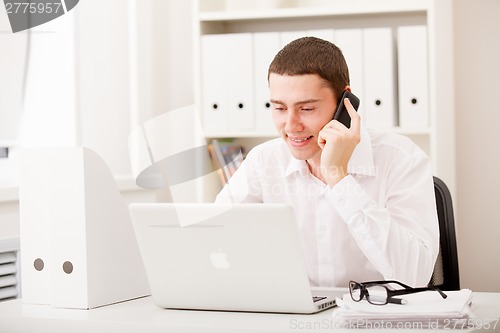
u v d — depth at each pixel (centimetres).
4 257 284
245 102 382
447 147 378
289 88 213
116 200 211
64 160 204
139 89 404
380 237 203
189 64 430
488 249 401
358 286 184
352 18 395
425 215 222
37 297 212
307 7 401
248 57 380
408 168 231
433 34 358
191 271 192
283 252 182
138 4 403
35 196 212
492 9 394
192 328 175
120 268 211
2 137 349
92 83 382
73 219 203
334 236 242
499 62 395
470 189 402
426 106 361
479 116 399
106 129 388
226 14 388
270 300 187
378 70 364
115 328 183
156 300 199
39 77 361
